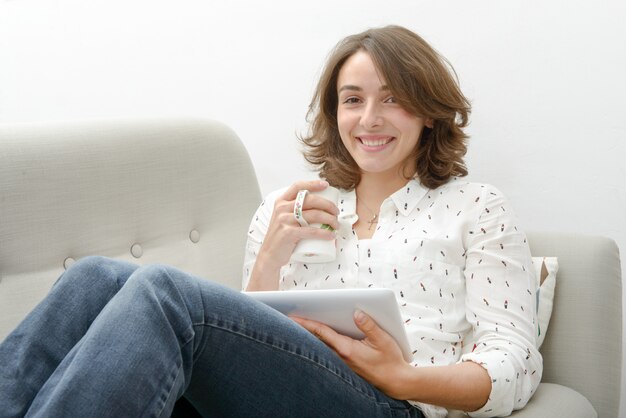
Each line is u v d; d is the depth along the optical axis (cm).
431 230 141
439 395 120
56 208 154
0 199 148
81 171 157
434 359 135
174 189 170
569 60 168
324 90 152
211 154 176
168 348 98
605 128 166
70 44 241
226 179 178
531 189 176
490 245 137
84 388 92
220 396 111
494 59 176
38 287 151
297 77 202
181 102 224
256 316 108
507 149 177
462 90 180
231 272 174
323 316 117
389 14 186
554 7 168
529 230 163
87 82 240
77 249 157
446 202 143
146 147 167
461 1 177
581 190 171
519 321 132
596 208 170
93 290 116
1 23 254
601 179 168
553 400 131
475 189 142
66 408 91
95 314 115
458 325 137
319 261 142
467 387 121
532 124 174
